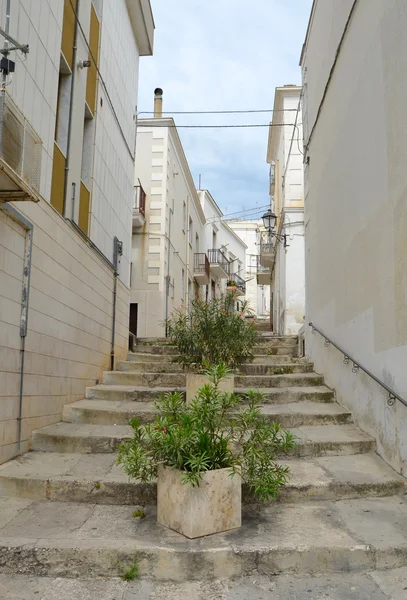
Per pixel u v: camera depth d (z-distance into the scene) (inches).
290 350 391.5
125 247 373.1
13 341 183.8
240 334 260.4
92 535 135.0
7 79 171.2
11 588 118.2
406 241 173.3
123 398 261.4
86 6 272.4
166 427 143.9
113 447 197.6
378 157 201.5
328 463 190.5
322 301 306.2
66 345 240.2
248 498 161.8
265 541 131.5
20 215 183.9
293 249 555.2
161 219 620.1
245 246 1417.3
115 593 116.5
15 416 186.9
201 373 246.4
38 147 165.0
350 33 242.7
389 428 189.2
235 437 152.8
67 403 242.1
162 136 636.1
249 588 119.3
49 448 199.5
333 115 279.0
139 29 394.9
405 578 123.7
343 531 139.5
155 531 138.5
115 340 335.3
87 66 264.7
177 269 711.7
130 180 390.0
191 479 129.5
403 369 175.0
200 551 125.1
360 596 115.5
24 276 191.6
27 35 191.8
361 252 224.1
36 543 127.8
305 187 379.2
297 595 116.0
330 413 236.4
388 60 189.3
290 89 590.2
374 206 206.4
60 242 230.7
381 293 197.5
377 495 168.2
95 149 289.7
